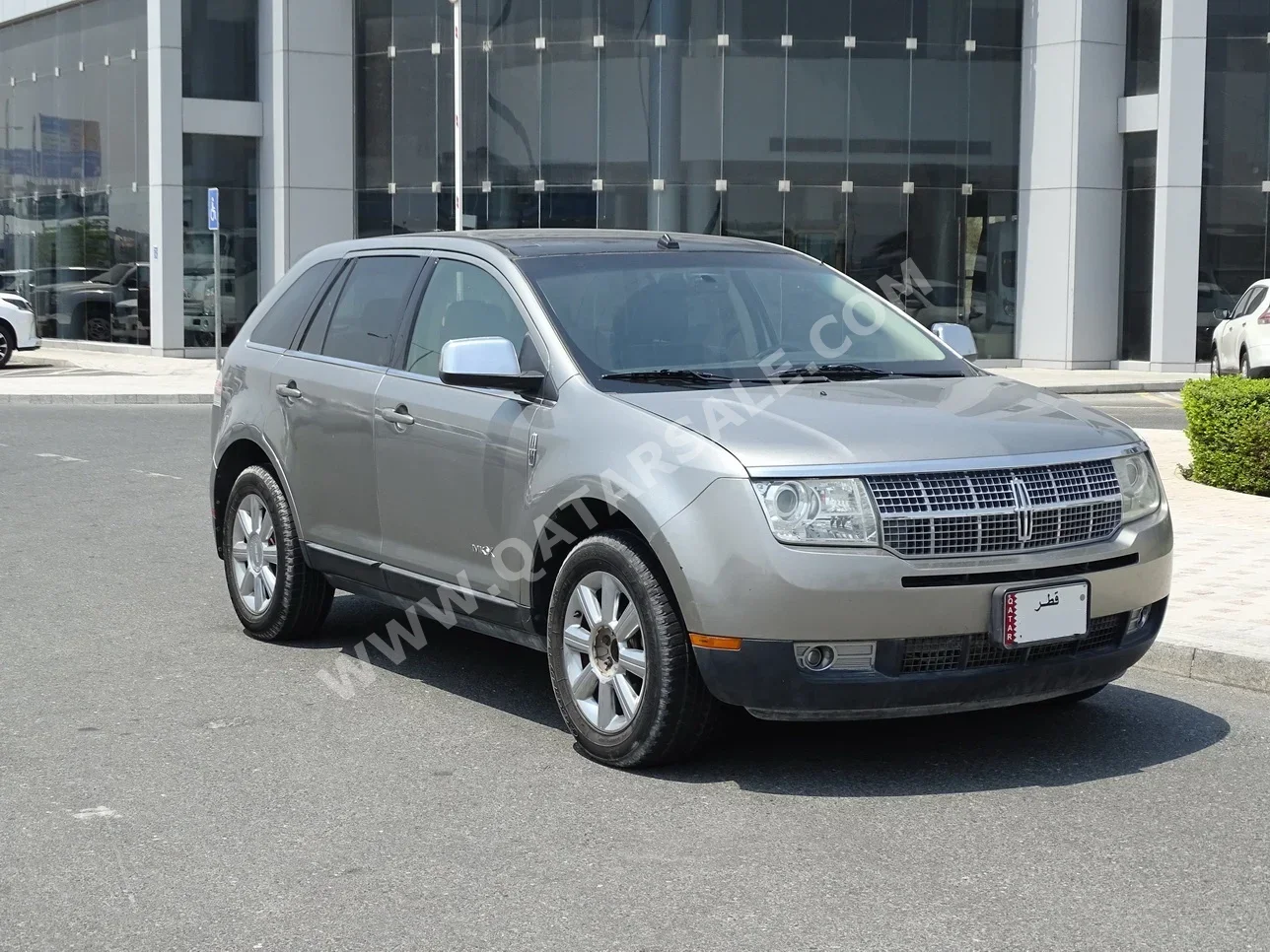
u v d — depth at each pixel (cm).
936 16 2855
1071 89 2855
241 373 794
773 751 593
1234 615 786
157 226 3150
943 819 514
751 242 723
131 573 983
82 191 3409
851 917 429
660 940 414
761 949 407
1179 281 2834
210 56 3164
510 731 623
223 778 562
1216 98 2814
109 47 3294
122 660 746
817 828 505
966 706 540
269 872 468
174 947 412
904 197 2866
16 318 2953
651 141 2831
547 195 2894
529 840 495
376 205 3133
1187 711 655
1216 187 2827
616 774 566
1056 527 547
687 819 514
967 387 619
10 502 1295
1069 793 541
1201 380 1318
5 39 3662
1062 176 2880
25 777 564
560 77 2869
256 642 786
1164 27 2809
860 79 2838
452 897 446
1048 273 2911
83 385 2517
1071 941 412
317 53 3116
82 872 469
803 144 2831
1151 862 473
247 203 3212
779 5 2811
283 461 749
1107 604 558
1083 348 2903
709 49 2814
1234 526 1067
